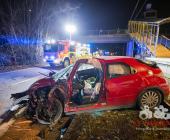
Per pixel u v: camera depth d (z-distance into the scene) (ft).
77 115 10.62
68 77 10.07
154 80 10.00
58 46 40.81
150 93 10.30
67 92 9.70
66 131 8.59
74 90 10.43
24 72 34.24
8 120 10.91
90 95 10.83
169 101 12.09
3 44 51.13
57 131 9.25
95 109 9.88
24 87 19.94
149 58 32.14
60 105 10.04
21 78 26.53
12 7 51.90
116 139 7.63
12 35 52.03
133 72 10.19
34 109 11.38
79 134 8.23
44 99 10.07
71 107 9.76
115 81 9.75
